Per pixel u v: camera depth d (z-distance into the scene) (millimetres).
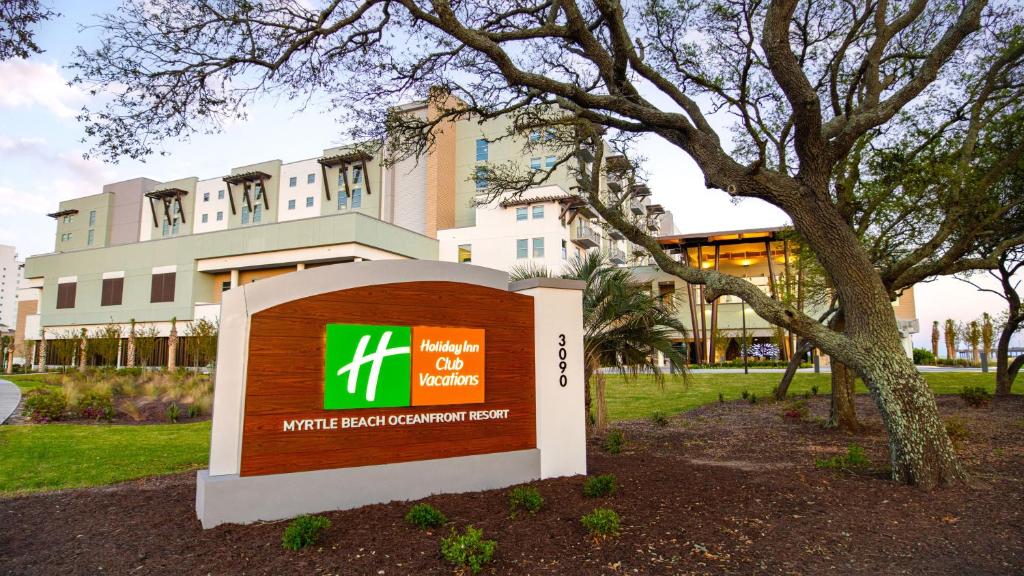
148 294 44562
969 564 4172
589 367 9992
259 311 5023
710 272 8203
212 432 4867
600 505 5434
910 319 39938
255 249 40531
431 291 6008
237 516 4770
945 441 6410
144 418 14016
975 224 9000
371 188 48969
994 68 8594
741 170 7281
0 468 8102
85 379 23172
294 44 8016
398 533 4570
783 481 6500
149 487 6879
